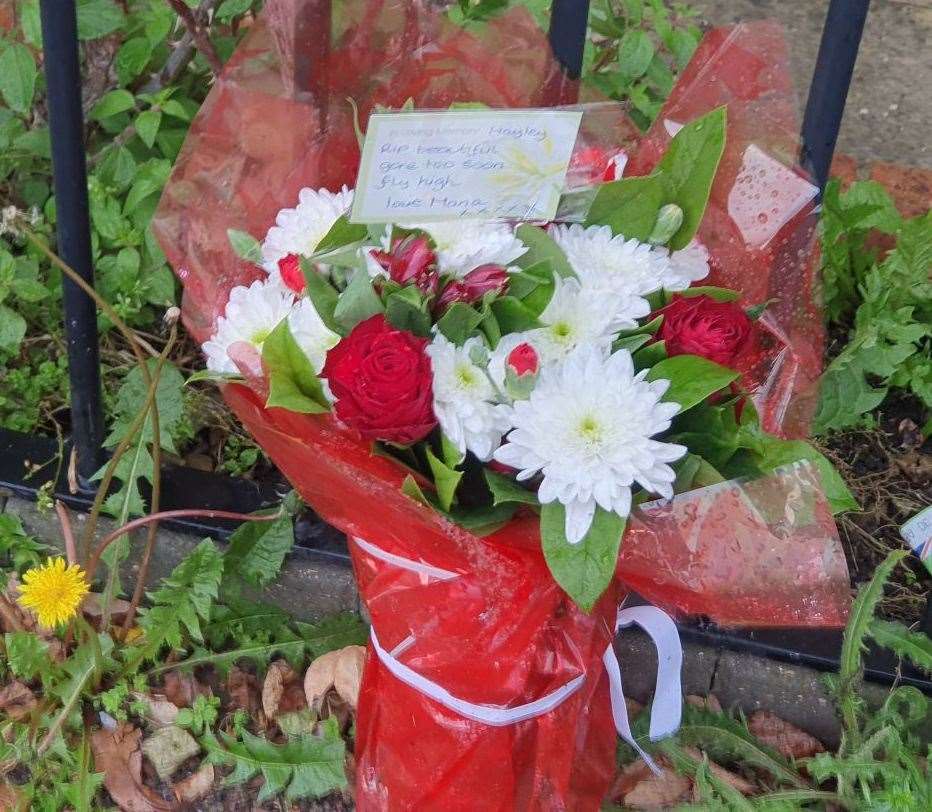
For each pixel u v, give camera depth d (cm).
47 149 179
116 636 148
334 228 105
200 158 121
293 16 116
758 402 116
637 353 99
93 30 166
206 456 170
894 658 149
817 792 133
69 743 141
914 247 174
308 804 140
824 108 130
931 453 182
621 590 119
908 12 251
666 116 122
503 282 97
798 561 104
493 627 108
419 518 98
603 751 128
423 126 97
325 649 150
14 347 170
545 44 124
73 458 157
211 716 143
